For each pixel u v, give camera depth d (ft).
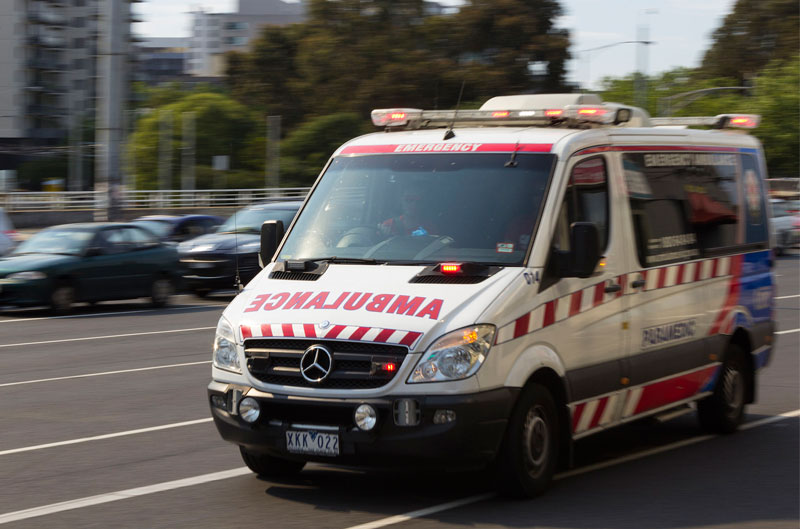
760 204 42.80
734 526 27.27
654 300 34.65
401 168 32.86
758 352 41.47
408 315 27.81
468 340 27.37
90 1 451.12
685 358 36.50
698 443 38.01
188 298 104.88
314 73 375.04
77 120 427.74
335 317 28.19
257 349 28.78
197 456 35.58
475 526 27.09
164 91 415.23
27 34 431.84
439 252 30.40
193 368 56.34
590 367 31.48
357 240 31.76
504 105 37.63
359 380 27.58
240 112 364.38
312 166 349.41
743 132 43.27
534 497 29.63
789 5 446.60
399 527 26.99
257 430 28.73
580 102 36.47
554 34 349.20
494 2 344.28
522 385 28.45
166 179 343.05
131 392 48.88
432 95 346.95
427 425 27.07
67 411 44.19
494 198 31.04
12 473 33.37
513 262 29.58
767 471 33.53
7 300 84.84
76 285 86.84
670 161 36.63
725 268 39.22
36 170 406.00
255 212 105.91
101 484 31.81
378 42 359.05
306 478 32.30
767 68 350.43
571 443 31.04
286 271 31.37
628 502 29.50
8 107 432.25
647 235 34.60
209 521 27.68
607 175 33.06
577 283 30.89
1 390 49.65
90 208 226.79
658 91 372.17
